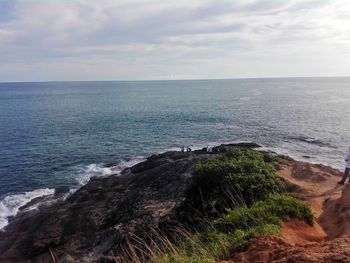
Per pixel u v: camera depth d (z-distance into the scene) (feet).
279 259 22.27
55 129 212.02
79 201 88.53
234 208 42.70
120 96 522.06
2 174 120.78
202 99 429.38
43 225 77.56
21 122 244.01
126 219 67.56
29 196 101.96
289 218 36.29
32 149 156.87
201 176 55.16
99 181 100.27
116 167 128.98
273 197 42.06
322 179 68.44
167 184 79.61
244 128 204.64
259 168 56.75
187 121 238.07
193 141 171.83
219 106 334.44
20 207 94.43
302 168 77.97
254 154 71.82
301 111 276.82
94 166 130.82
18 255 70.59
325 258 20.27
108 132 199.93
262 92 549.95
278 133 185.88
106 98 481.87
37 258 68.03
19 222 84.28
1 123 238.89
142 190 80.84
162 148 158.40
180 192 71.00
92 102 415.44
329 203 48.78
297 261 20.53
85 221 75.66
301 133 184.55
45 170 125.80
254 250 25.66
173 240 43.52
